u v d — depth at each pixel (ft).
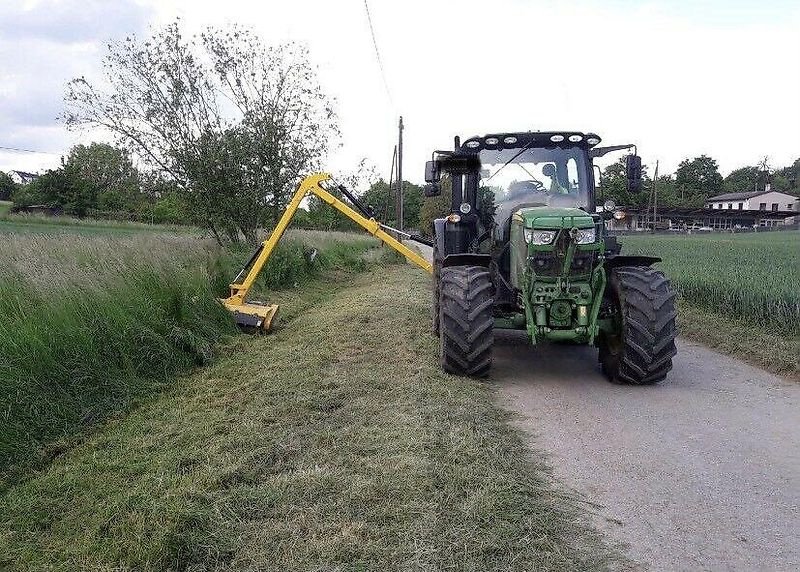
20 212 128.36
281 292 38.04
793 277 30.99
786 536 10.44
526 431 15.16
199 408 16.44
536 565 9.37
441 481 11.73
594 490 12.06
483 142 22.20
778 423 15.80
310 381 18.30
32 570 9.49
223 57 46.78
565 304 18.48
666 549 10.03
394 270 59.36
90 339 17.62
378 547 9.64
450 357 19.04
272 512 10.74
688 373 20.80
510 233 20.56
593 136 21.81
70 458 13.64
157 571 9.28
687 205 249.55
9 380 14.66
